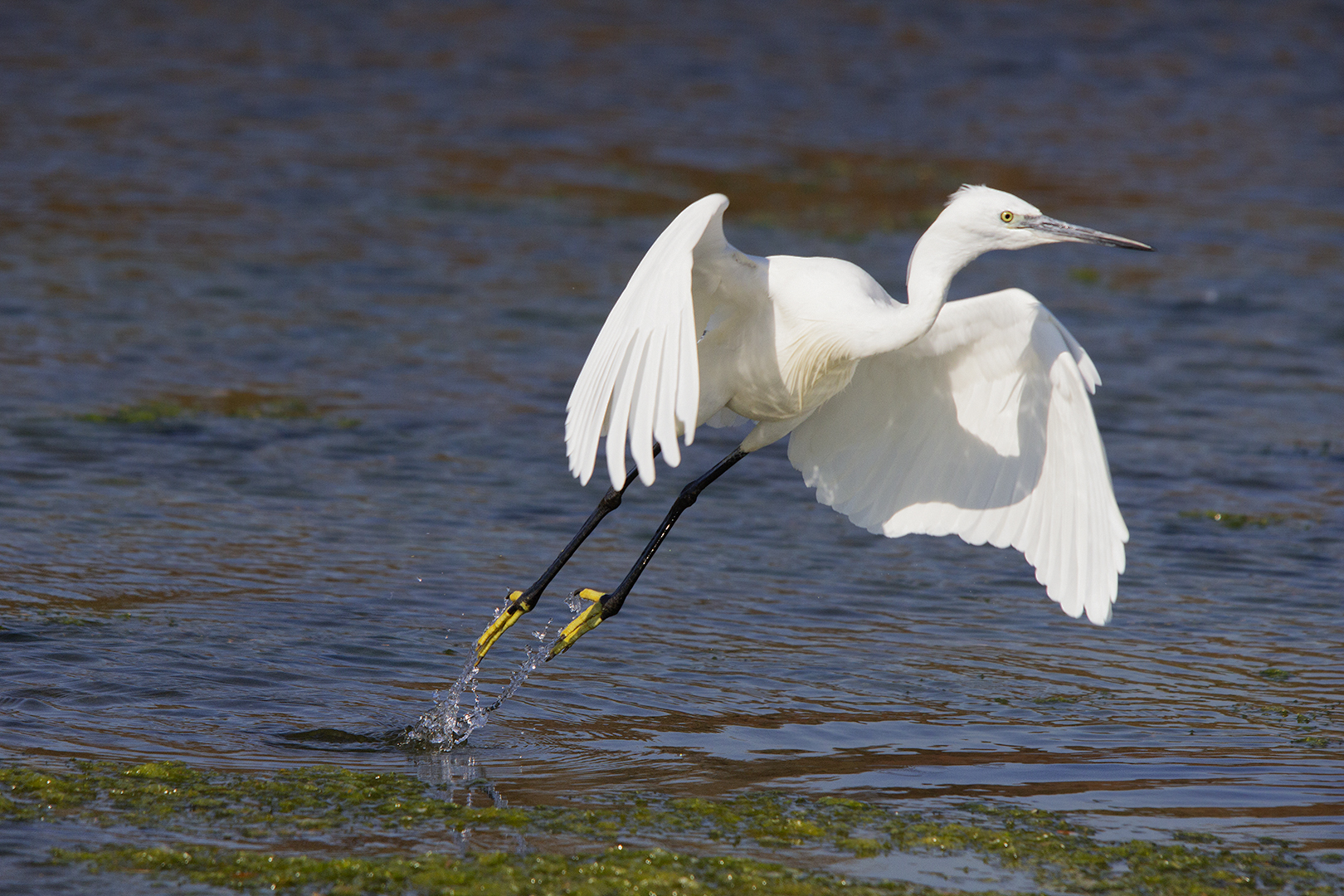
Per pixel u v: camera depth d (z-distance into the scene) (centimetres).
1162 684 1021
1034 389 849
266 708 913
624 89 3497
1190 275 2378
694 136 3130
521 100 3341
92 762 813
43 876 684
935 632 1115
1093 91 3772
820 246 2370
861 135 3219
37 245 2166
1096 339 2017
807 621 1129
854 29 4247
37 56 3422
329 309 1981
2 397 1556
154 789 784
